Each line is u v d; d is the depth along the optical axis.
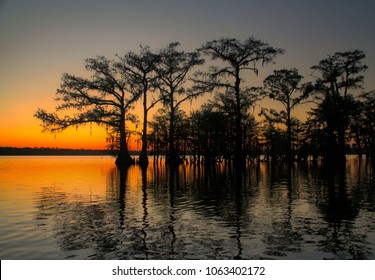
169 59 52.47
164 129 55.50
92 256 8.16
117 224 11.12
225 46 43.91
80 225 10.95
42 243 9.09
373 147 59.31
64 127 52.06
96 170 39.03
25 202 15.40
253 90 45.75
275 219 11.76
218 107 48.78
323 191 18.58
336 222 11.24
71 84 52.31
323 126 50.62
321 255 8.16
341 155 49.38
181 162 52.66
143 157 52.22
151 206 14.37
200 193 18.34
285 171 34.34
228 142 48.31
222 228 10.56
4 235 9.80
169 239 9.42
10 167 46.56
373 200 15.43
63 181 25.22
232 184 22.67
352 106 49.19
